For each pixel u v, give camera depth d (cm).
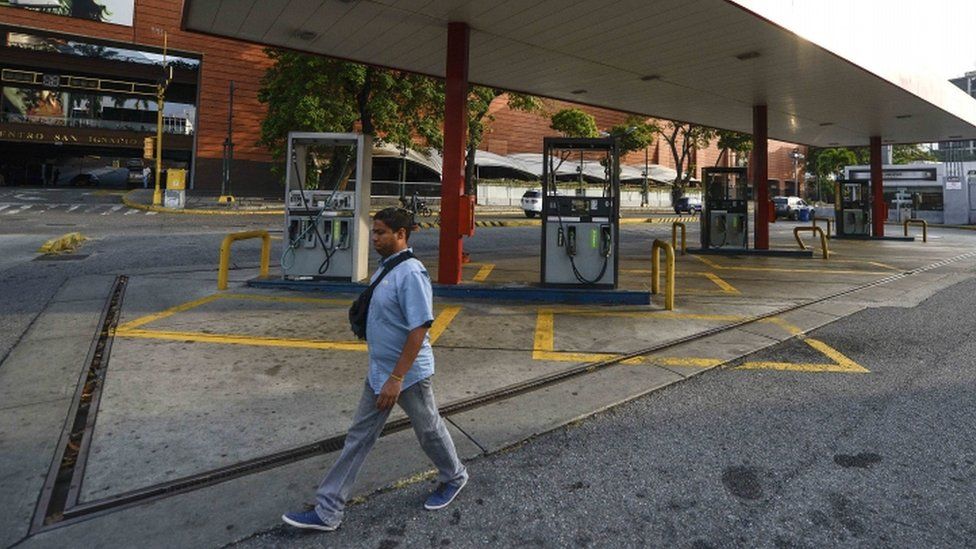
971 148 5794
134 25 3566
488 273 1023
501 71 1141
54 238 1343
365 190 834
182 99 4203
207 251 1206
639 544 241
